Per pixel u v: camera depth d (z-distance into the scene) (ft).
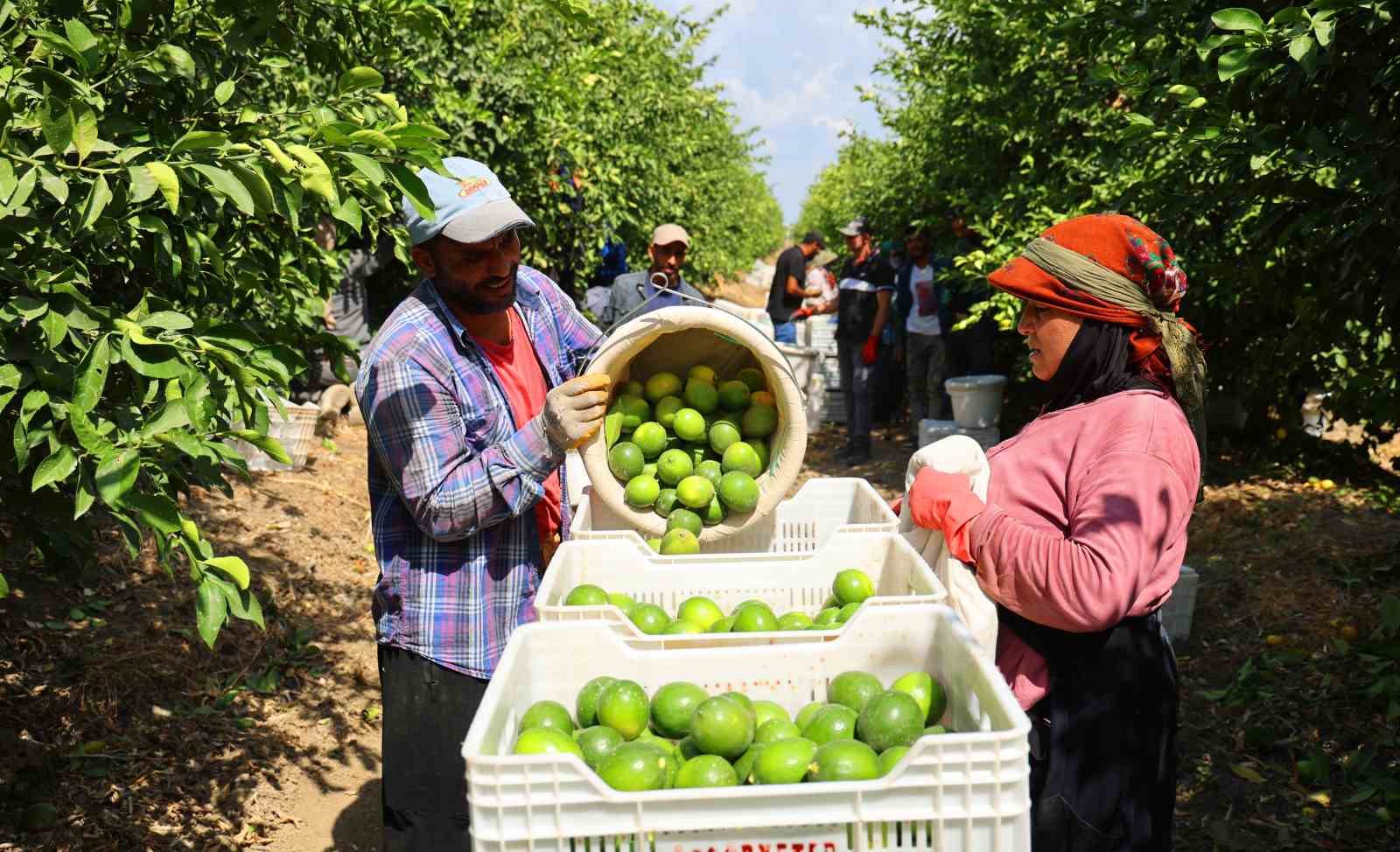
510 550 8.41
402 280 38.81
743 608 8.00
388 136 7.41
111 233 7.29
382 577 8.40
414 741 8.37
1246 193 11.58
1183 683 15.74
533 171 27.96
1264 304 16.46
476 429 8.23
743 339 8.88
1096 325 7.02
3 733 13.03
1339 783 12.76
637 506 9.61
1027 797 5.18
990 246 23.88
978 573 6.96
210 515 20.97
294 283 12.60
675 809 5.10
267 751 14.35
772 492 9.41
